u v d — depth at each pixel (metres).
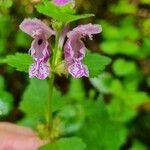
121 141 0.27
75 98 0.34
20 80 0.38
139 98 0.36
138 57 0.39
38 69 0.19
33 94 0.23
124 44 0.38
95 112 0.27
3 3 0.25
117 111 0.34
